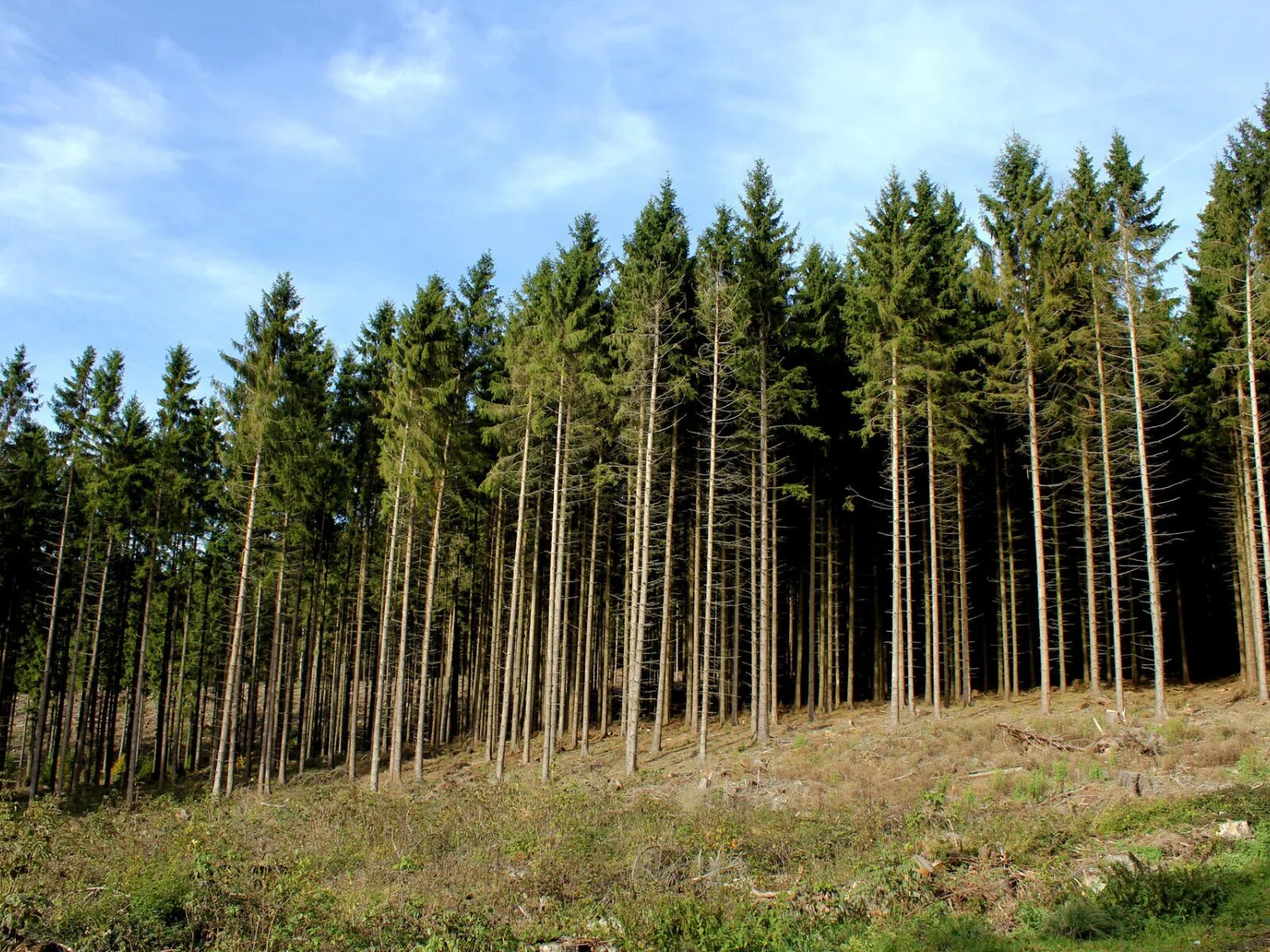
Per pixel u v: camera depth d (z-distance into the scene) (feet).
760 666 83.66
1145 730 65.00
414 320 84.58
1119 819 40.09
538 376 80.79
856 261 107.04
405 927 32.45
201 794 93.04
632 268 85.66
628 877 39.93
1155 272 74.90
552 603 80.69
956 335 84.23
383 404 90.58
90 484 94.17
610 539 110.11
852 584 102.78
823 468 98.53
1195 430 93.86
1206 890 27.86
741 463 97.45
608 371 89.10
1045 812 43.70
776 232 86.48
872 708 100.27
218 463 105.40
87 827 51.75
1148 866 30.37
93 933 30.07
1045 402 85.81
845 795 55.67
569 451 83.66
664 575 101.65
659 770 75.87
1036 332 78.89
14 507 99.86
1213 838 35.06
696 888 36.99
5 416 98.99
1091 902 28.25
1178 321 90.63
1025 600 123.44
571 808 55.26
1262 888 28.25
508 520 110.11
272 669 93.97
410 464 83.82
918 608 119.55
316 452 90.89
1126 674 114.42
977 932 27.76
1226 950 23.52
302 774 102.58
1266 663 86.69
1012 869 34.32
